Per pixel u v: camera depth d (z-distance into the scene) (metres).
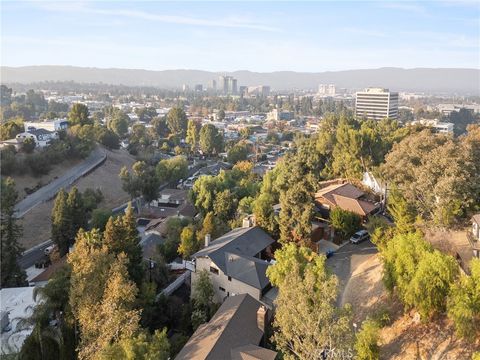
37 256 82.38
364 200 68.25
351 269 50.00
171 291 54.75
